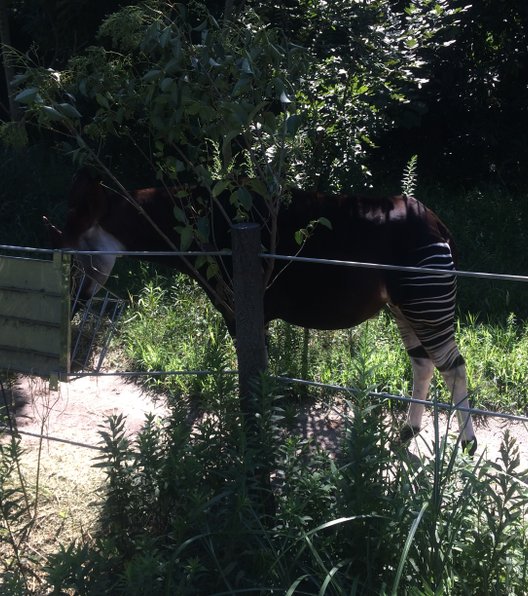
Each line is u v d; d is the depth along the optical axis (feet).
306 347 15.24
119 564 9.12
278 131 10.89
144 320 17.62
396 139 29.45
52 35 25.75
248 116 10.16
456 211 24.17
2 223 22.41
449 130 29.53
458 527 8.66
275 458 9.83
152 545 8.50
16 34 30.45
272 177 11.00
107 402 15.21
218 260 12.62
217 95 10.82
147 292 18.79
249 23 11.37
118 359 16.79
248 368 10.30
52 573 8.08
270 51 10.53
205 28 10.85
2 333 10.84
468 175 29.37
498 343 16.79
